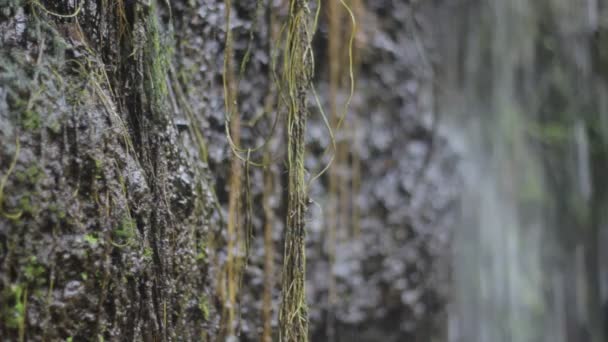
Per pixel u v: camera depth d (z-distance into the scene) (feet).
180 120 6.41
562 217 12.83
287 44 6.13
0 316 4.66
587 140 13.34
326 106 8.70
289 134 5.98
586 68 13.48
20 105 4.97
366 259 9.07
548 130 12.85
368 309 9.07
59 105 5.14
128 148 5.53
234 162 7.03
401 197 9.52
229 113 7.04
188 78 6.77
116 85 5.74
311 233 8.50
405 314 9.50
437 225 9.98
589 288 13.15
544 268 12.46
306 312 5.89
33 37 5.27
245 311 7.16
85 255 5.04
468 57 11.21
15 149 4.84
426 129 10.00
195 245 6.19
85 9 5.72
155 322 5.53
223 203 6.87
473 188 11.05
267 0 7.49
